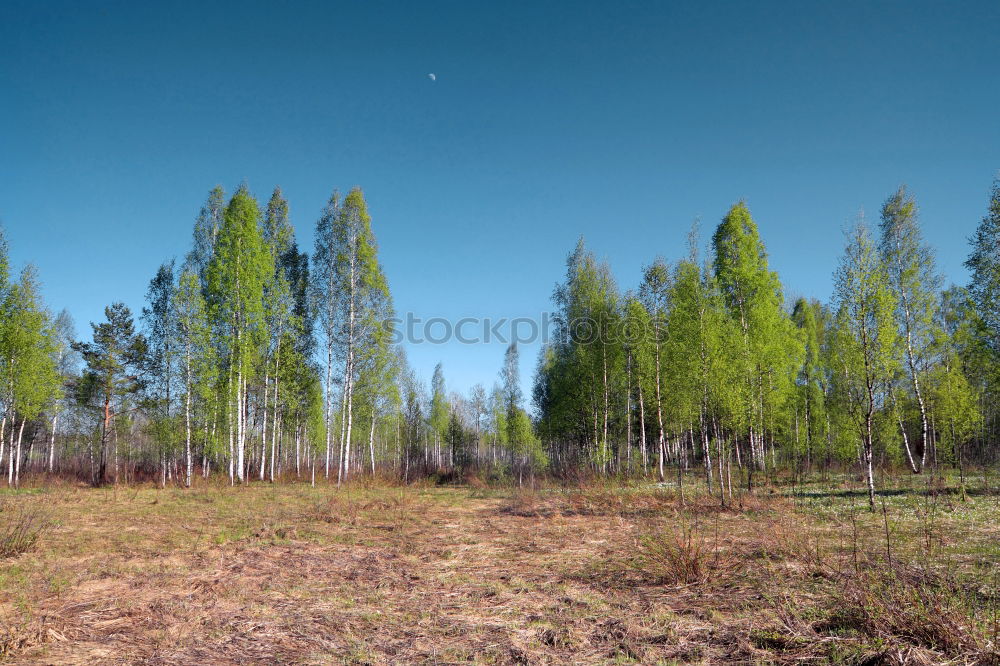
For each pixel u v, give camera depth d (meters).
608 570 7.88
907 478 19.88
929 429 26.59
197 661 4.57
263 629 5.39
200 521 13.48
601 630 5.26
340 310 26.52
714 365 16.02
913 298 22.33
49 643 4.95
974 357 21.86
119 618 5.74
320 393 36.03
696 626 5.24
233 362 25.92
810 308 31.23
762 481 21.86
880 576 6.03
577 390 28.34
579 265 29.78
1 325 22.91
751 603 5.83
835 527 10.55
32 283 23.95
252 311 25.72
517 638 5.09
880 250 22.98
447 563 8.73
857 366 14.09
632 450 30.05
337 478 28.69
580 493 17.83
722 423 16.25
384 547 10.17
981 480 18.19
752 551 8.58
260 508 16.23
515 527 12.64
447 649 4.82
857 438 24.28
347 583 7.35
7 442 34.25
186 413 24.66
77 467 38.41
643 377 25.17
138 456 37.59
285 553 9.53
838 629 4.79
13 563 8.49
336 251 26.44
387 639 5.11
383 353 27.50
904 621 4.54
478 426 60.62
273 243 28.16
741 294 20.09
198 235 27.06
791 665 4.17
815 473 24.48
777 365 19.78
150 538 10.93
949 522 10.68
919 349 22.20
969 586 5.79
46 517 13.22
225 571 8.03
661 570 7.30
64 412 39.81
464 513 15.62
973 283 17.41
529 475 27.70
